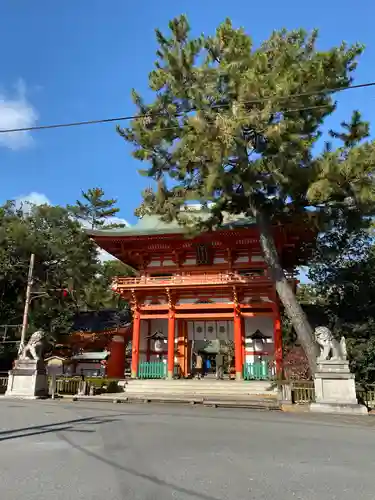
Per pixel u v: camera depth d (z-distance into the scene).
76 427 12.73
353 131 21.73
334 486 6.57
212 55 22.56
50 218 44.69
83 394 25.36
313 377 21.53
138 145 23.56
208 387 28.19
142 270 36.25
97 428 12.62
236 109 19.36
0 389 26.91
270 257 24.11
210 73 21.02
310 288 31.98
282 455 8.94
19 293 40.25
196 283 32.75
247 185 21.08
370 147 19.73
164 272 35.72
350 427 13.98
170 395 26.22
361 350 22.97
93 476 6.98
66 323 40.06
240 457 8.66
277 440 10.95
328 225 23.12
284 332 35.09
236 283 32.03
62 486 6.41
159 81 21.95
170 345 32.62
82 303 50.19
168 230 33.44
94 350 40.84
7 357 36.25
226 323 35.28
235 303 32.41
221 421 15.08
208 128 19.22
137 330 33.88
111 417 15.68
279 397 21.84
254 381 28.58
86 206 71.56
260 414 17.83
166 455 8.78
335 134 22.25
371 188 19.77
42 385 25.28
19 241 39.09
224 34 22.42
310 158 21.52
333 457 8.80
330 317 26.86
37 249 40.19
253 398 24.12
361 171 19.42
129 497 5.91
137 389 28.98
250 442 10.57
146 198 25.36
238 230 32.19
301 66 20.19
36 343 26.03
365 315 25.78
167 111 21.97
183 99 22.16
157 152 22.88
